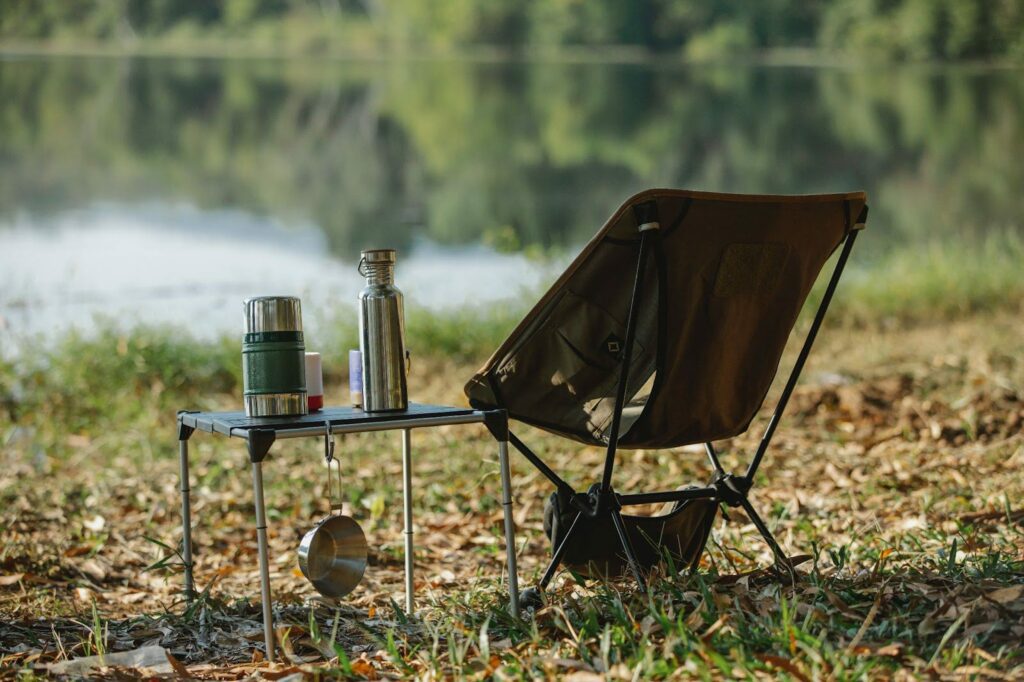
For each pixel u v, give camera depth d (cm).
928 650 215
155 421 606
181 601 296
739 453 469
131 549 389
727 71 3234
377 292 255
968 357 629
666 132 3141
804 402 538
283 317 252
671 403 261
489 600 280
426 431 545
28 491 452
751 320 260
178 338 746
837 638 224
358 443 529
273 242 1777
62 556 369
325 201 2505
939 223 1636
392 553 370
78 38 3081
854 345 764
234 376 718
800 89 3047
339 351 796
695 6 3325
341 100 3447
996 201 1828
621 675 208
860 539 332
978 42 2898
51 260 1364
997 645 216
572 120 3319
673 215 239
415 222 2241
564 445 502
